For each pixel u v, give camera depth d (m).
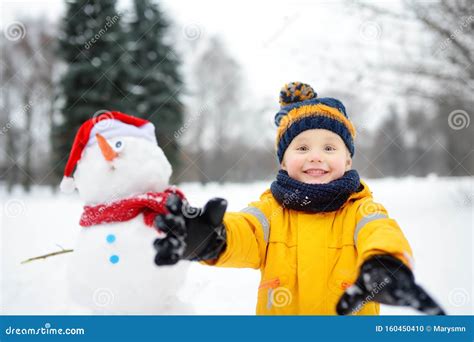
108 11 15.57
